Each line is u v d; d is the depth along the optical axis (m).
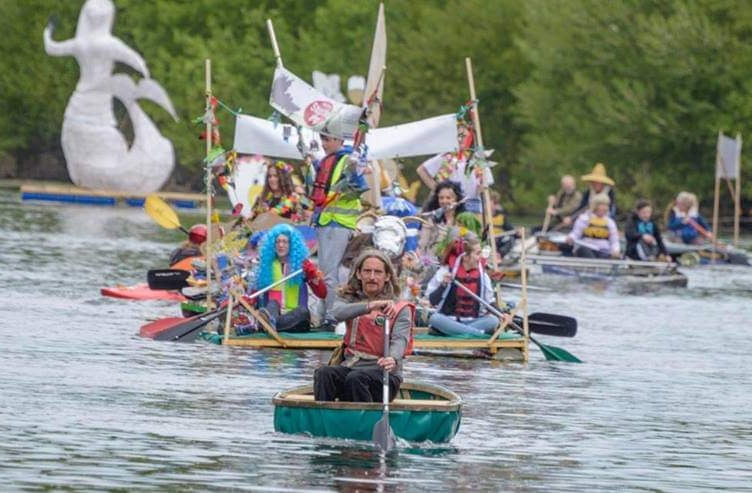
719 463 25.36
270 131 42.47
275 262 38.78
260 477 22.34
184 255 46.94
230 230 43.66
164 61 153.75
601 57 114.50
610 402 31.53
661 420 29.55
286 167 44.56
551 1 118.25
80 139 119.00
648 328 47.34
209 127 42.09
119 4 157.12
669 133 112.50
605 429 28.12
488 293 39.62
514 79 132.25
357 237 40.38
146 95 119.25
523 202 123.62
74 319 41.81
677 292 62.00
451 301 39.53
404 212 44.28
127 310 45.03
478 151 42.91
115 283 53.28
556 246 72.38
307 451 24.23
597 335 44.75
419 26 137.62
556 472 23.86
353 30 140.88
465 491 22.08
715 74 111.75
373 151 42.66
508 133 135.12
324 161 39.66
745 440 27.77
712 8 111.19
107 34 119.56
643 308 54.22
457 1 134.62
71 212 103.69
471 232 39.84
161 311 45.25
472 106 43.19
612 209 72.69
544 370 36.19
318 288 35.97
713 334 46.25
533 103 120.19
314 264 35.88
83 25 119.69
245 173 50.00
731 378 36.34
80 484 21.58
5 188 141.50
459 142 43.50
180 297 48.66
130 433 25.30
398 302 25.72
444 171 45.97
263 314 37.66
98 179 119.19
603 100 113.38
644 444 26.80
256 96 144.12
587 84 114.00
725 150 88.56
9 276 53.94
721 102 112.75
